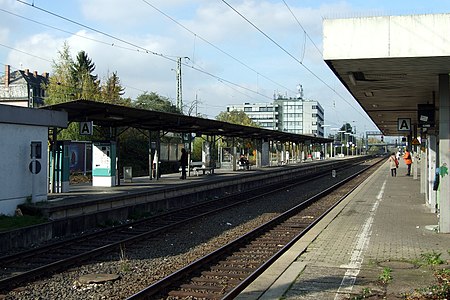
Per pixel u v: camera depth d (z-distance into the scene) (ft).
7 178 50.83
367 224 50.49
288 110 439.22
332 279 28.50
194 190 84.28
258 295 25.38
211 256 37.22
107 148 80.33
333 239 41.86
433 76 46.19
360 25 38.47
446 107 44.96
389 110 81.66
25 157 53.47
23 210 51.42
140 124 91.66
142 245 44.70
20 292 29.37
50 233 48.32
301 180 138.10
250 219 61.82
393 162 145.28
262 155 174.81
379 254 35.53
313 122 431.43
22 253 39.42
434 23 37.45
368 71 44.04
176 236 49.52
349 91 56.95
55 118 57.41
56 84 153.17
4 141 50.52
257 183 118.73
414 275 29.27
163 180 97.09
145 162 144.56
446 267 31.24
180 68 163.02
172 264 36.94
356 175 154.81
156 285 28.50
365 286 26.96
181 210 68.74
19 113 51.80
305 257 34.63
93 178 80.64
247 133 136.26
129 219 62.39
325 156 333.21
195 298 27.76
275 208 73.61
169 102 246.06
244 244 44.34
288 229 53.16
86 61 233.14
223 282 31.17
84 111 71.36
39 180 55.42
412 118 99.04
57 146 68.39
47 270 34.19
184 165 100.99
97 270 34.94
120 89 180.86
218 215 65.16
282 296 25.18
